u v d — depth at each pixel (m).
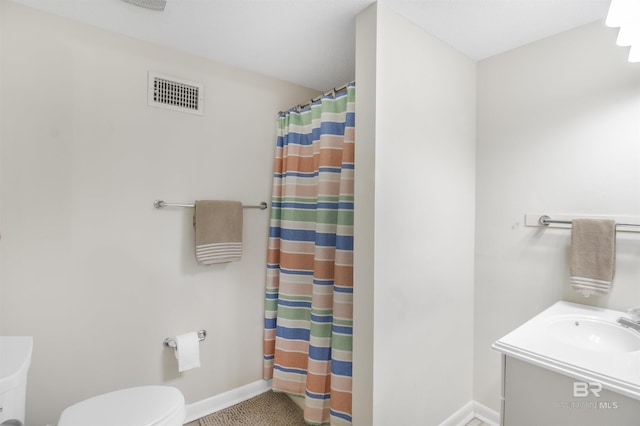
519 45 1.78
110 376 1.68
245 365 2.17
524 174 1.77
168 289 1.86
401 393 1.52
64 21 1.55
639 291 1.41
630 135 1.43
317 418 1.78
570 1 1.38
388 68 1.44
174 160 1.86
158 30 1.66
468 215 1.92
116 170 1.68
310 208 2.06
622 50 1.46
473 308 1.97
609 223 1.44
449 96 1.78
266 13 1.50
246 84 2.13
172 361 1.88
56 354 1.54
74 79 1.57
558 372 1.03
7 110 1.43
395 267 1.49
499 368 1.86
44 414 1.52
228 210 1.97
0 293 1.42
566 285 1.62
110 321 1.68
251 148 2.16
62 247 1.55
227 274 2.08
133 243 1.74
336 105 1.81
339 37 1.71
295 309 2.06
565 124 1.62
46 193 1.51
